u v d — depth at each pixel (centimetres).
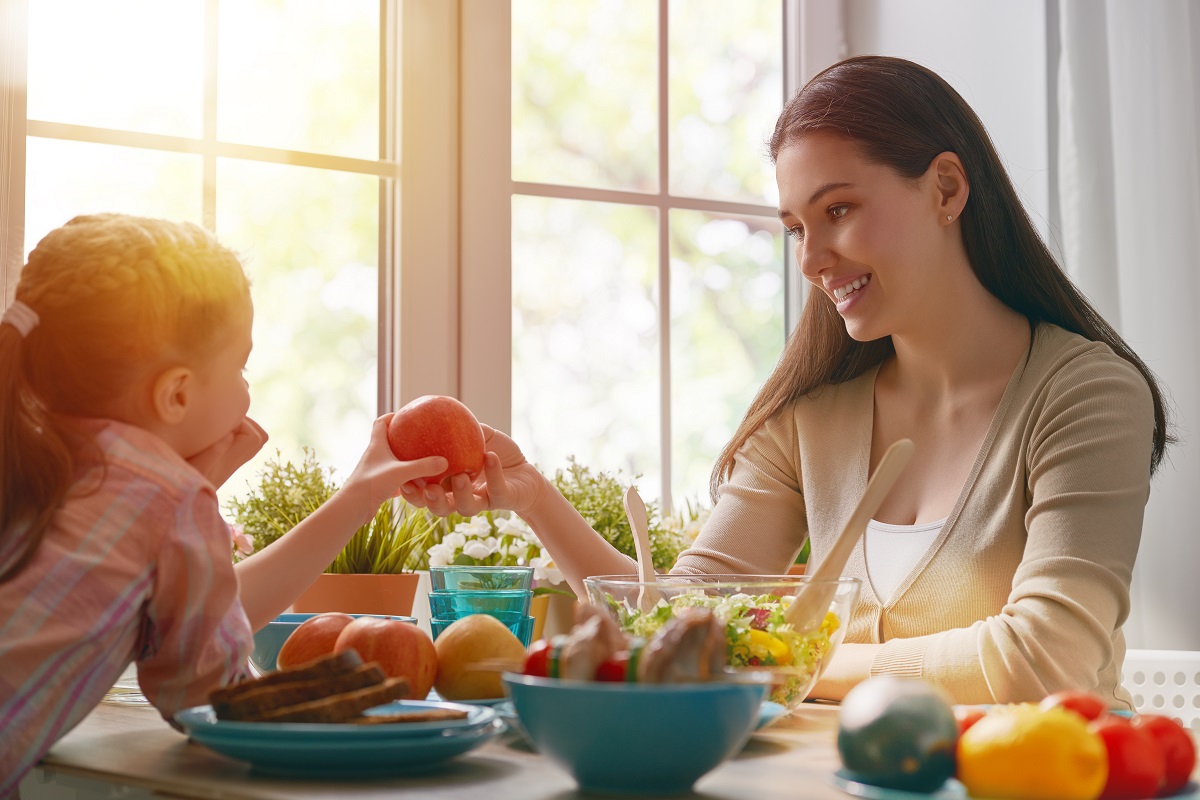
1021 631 100
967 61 214
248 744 66
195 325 83
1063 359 126
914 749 60
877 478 90
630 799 63
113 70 171
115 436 80
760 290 220
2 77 158
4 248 158
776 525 146
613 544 165
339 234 186
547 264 201
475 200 192
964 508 126
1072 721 58
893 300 129
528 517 126
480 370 191
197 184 176
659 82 212
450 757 71
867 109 126
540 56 202
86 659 74
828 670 107
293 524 148
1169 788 62
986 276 135
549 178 202
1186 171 193
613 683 63
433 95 190
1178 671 170
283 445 181
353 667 73
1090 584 104
